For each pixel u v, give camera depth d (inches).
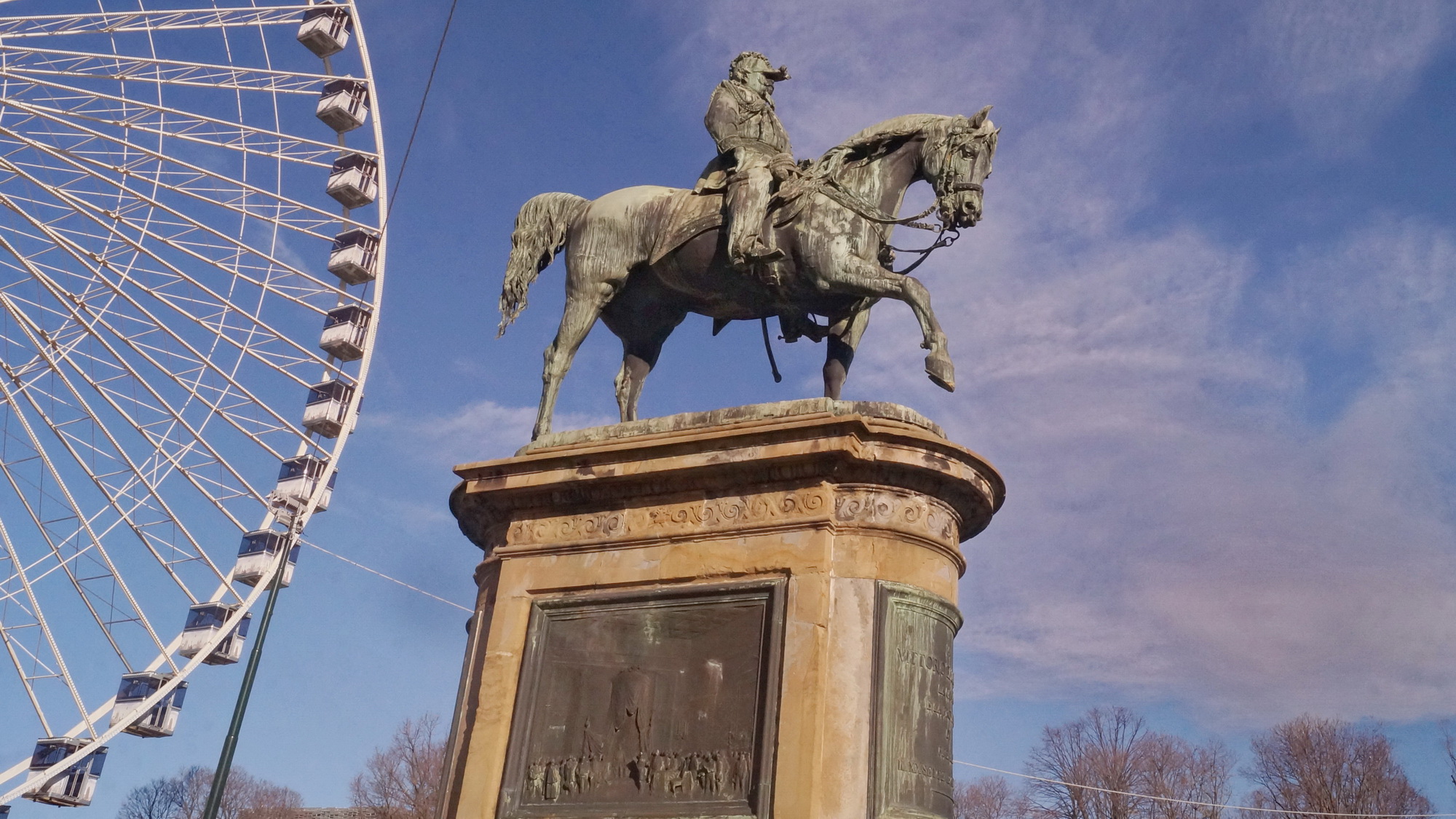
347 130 1230.9
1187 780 1903.3
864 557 278.1
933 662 274.4
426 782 2097.7
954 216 332.5
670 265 347.3
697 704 275.1
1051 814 1950.1
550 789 279.7
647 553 298.2
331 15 1218.6
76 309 1072.8
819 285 324.5
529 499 319.0
